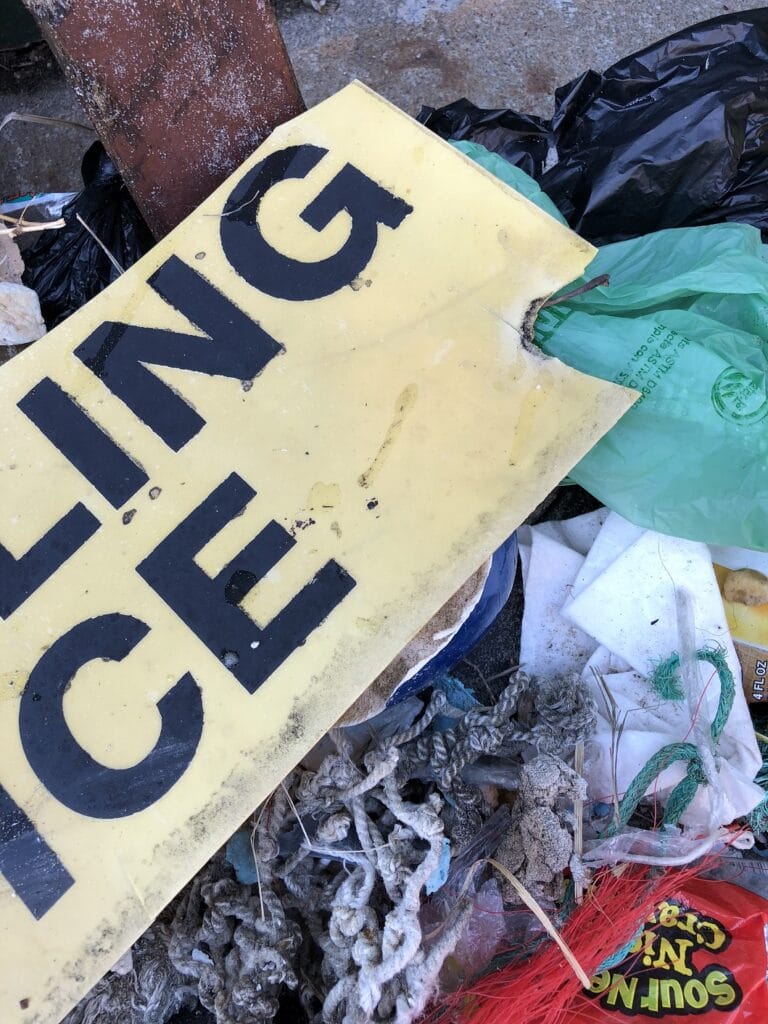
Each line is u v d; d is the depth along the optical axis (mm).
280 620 759
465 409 788
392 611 755
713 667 972
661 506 896
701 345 856
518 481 769
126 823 734
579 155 1106
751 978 849
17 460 809
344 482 783
